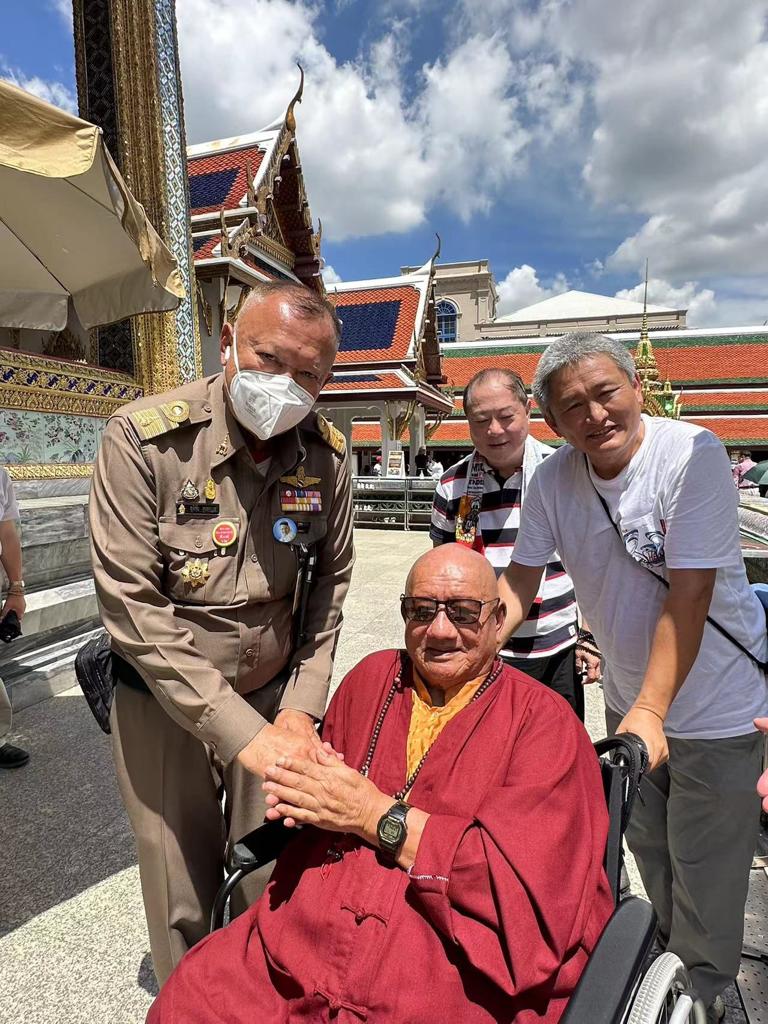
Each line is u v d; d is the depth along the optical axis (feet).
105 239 19.93
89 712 14.94
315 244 42.09
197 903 6.30
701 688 6.34
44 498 21.15
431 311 70.33
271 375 5.63
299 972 4.80
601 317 172.04
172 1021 4.74
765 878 8.84
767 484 19.75
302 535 6.49
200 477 6.00
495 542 9.93
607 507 6.59
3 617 12.87
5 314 22.88
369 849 5.25
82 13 24.49
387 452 60.80
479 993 4.55
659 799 7.22
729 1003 7.09
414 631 5.92
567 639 9.64
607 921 4.77
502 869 4.59
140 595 5.72
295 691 6.49
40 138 12.61
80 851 9.70
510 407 9.31
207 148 42.88
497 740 5.44
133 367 25.94
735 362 108.37
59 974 7.42
